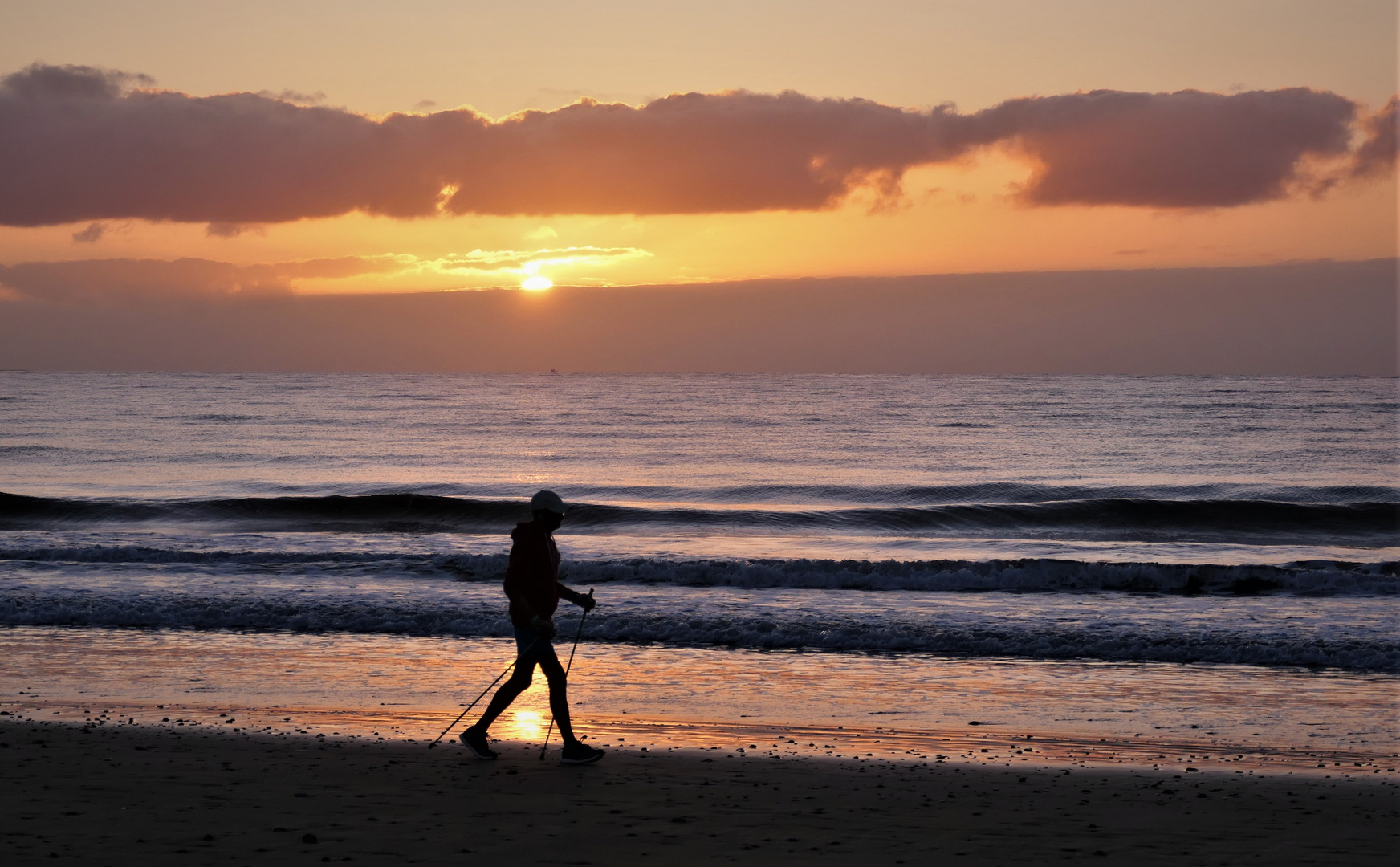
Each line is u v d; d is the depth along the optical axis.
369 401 117.50
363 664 13.30
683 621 15.85
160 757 8.55
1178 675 13.09
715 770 8.50
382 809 7.00
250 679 12.39
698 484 45.00
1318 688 12.38
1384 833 6.78
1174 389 151.62
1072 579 19.28
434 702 11.30
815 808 7.29
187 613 16.25
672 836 6.46
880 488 42.34
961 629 15.44
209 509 33.47
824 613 16.70
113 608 16.47
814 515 32.59
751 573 19.48
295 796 7.34
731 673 13.03
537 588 8.63
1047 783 8.21
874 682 12.55
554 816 6.90
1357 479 47.03
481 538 25.84
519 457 57.75
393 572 19.92
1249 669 13.49
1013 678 12.83
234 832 6.30
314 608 16.61
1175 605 17.59
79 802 7.00
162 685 12.06
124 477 46.19
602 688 12.12
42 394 131.25
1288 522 33.34
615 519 32.25
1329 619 16.38
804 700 11.61
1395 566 20.97
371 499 34.06
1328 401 111.12
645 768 8.50
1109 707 11.36
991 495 41.66
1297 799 7.75
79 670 12.80
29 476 46.16
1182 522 33.44
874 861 5.98
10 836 6.09
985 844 6.41
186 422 81.50
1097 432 74.00
